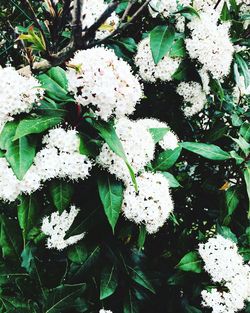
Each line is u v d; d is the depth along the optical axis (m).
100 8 0.43
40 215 0.33
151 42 0.41
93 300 0.42
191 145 0.43
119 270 0.40
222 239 0.41
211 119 0.56
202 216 0.52
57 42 0.28
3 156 0.27
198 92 0.47
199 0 0.47
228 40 0.44
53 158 0.28
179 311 0.44
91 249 0.37
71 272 0.37
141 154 0.31
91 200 0.33
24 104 0.28
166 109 0.51
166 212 0.34
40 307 0.38
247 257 0.45
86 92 0.28
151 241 0.50
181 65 0.45
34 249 0.40
